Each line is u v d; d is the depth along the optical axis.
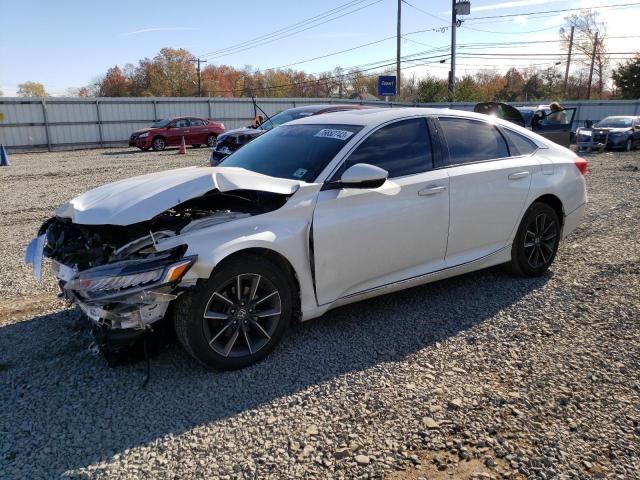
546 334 3.81
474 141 4.49
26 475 2.43
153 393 3.09
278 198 3.49
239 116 32.94
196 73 73.00
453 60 33.47
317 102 34.25
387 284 3.93
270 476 2.42
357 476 2.41
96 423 2.81
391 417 2.85
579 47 62.75
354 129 3.97
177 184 3.28
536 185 4.73
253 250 3.37
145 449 2.60
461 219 4.23
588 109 34.44
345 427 2.77
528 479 2.39
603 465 2.47
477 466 2.48
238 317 3.30
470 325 3.97
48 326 4.03
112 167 16.25
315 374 3.29
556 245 5.05
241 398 3.04
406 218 3.88
